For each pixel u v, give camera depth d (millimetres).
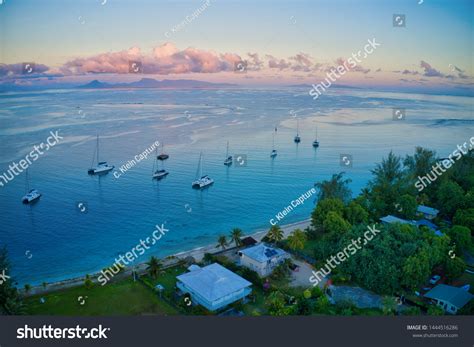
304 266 54156
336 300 44906
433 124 93875
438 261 49312
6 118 93375
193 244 67375
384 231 53625
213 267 48969
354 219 62250
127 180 90875
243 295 45188
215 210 80688
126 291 47969
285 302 44719
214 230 72812
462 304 42844
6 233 69125
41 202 80312
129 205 81125
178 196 86062
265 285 47594
